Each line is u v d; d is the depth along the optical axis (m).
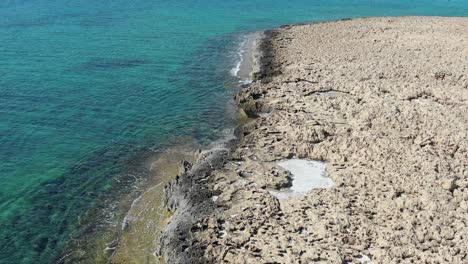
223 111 39.44
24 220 26.06
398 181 26.09
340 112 35.56
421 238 21.88
